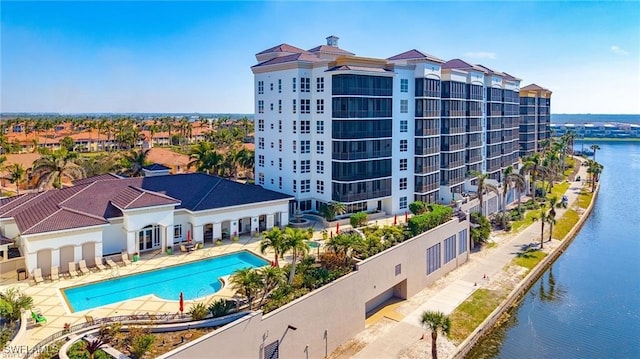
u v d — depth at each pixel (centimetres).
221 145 12838
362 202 5919
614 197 10450
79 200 4450
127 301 3338
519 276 4984
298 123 5903
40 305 3209
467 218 5431
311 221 5691
